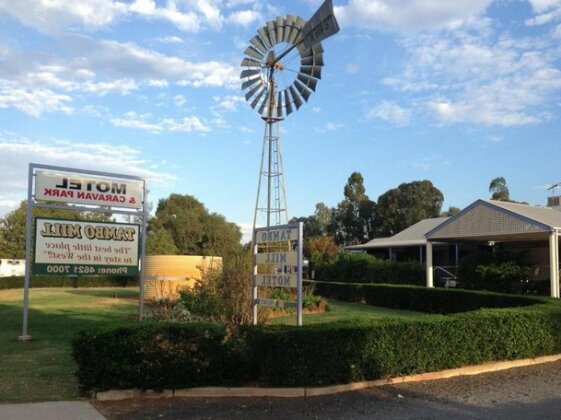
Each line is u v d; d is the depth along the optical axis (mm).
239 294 12148
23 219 55125
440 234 27125
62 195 12609
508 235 24734
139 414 6465
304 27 25328
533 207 27594
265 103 26609
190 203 68812
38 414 6340
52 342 11797
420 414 6652
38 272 12344
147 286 22766
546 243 29688
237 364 7652
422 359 8594
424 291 21469
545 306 11195
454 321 9039
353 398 7387
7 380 8055
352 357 7867
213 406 6859
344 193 76000
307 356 7543
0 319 16516
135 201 13398
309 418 6441
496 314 9727
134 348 7156
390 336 8281
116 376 7125
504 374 9141
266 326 8156
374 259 34000
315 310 20938
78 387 7480
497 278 25453
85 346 7137
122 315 17578
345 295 27203
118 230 13273
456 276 29141
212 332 7496
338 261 34969
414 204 64250
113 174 13180
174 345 7293
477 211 25547
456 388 8078
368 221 71500
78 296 28391
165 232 49000
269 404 7008
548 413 6727
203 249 61156
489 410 6863
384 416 6555
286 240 9688
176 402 7004
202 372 7375
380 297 24312
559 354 10562
